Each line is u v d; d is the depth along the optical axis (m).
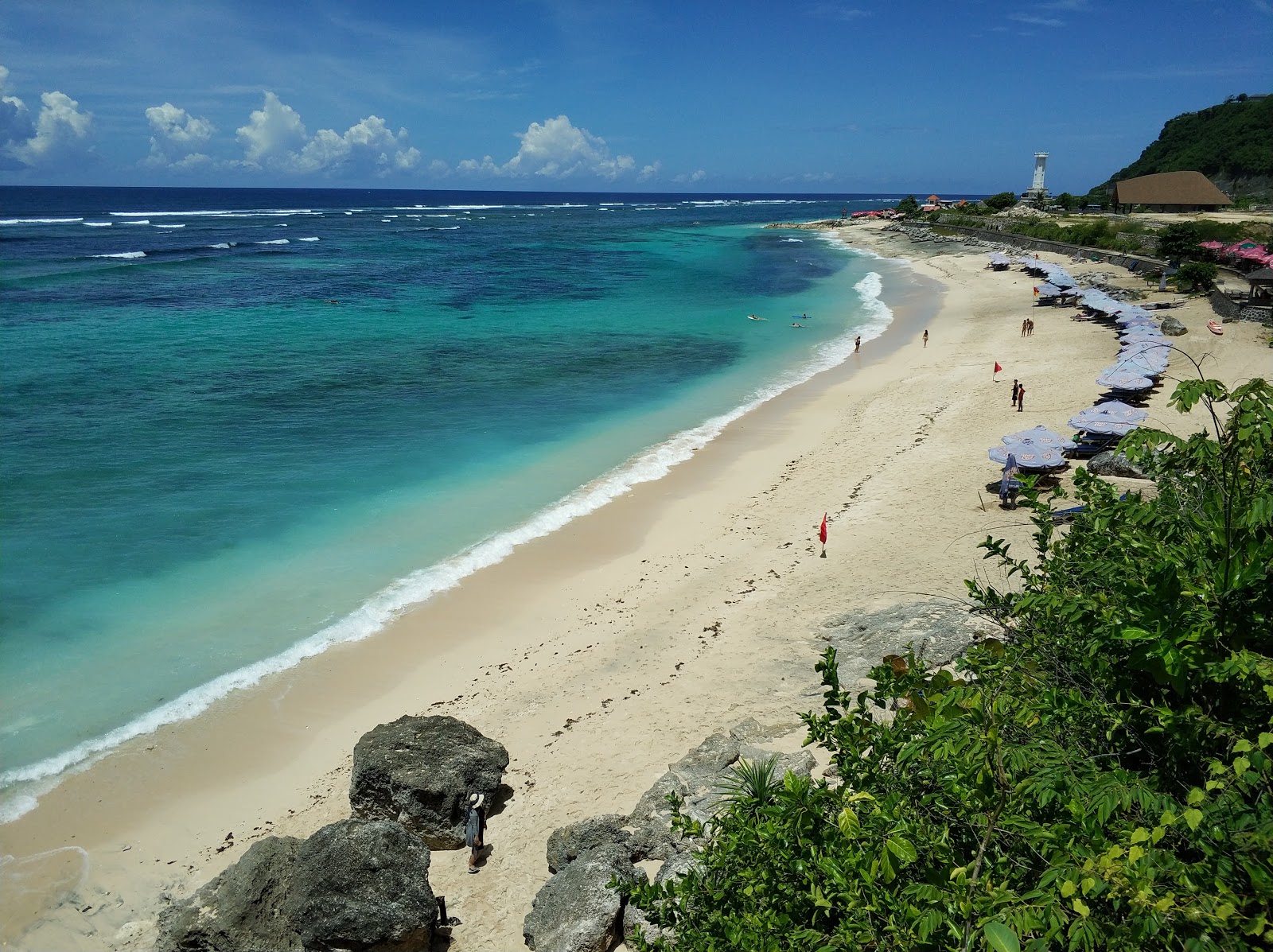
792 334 56.38
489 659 19.86
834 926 5.97
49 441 32.56
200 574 23.20
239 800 15.71
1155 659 5.40
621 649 19.69
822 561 22.92
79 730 17.34
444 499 28.31
